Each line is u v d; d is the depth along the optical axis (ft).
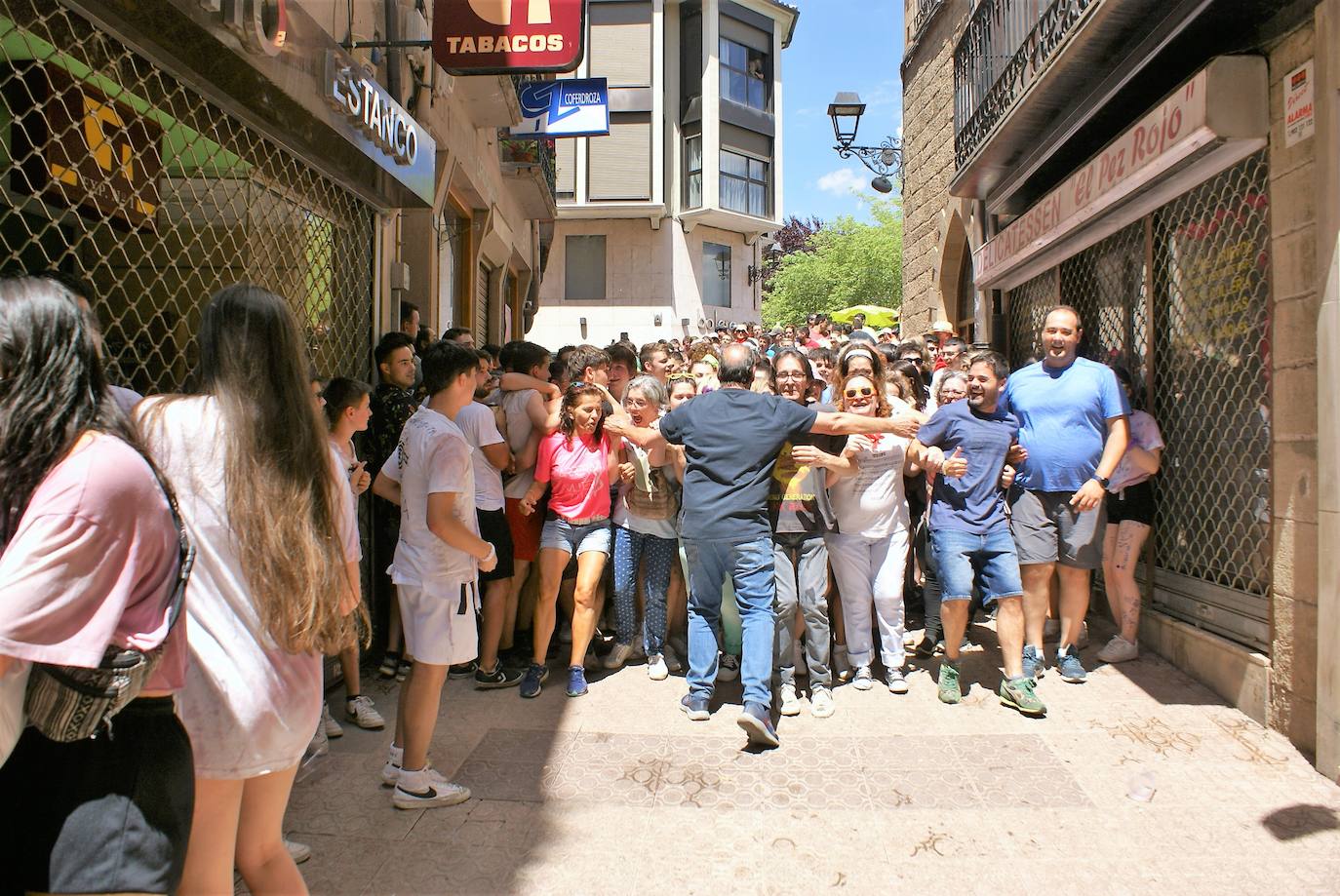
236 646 6.38
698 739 13.51
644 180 84.48
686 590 17.75
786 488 14.65
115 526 4.89
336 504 6.77
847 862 9.98
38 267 9.86
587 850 10.23
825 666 14.60
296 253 15.28
